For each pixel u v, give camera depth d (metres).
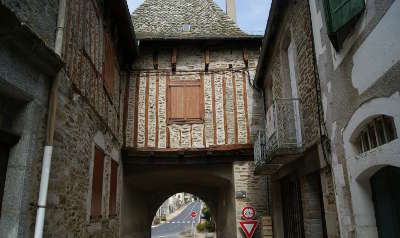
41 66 3.50
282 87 6.74
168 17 10.62
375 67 3.06
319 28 4.48
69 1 4.35
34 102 3.43
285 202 7.30
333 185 4.12
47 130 3.61
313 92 4.81
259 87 9.02
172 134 8.67
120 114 8.33
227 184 9.52
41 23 3.64
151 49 9.26
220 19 10.50
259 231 8.07
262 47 7.53
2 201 3.13
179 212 56.53
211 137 8.67
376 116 3.16
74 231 4.44
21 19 3.18
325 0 3.89
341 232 3.89
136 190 10.34
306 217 5.38
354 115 3.50
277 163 6.12
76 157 4.55
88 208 5.11
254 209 8.10
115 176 7.46
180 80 9.08
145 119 8.73
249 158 8.57
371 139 3.38
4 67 2.96
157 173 9.07
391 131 3.05
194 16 10.66
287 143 5.49
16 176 3.20
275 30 6.89
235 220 8.27
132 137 8.58
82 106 4.83
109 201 6.72
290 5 5.93
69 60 4.29
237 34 9.64
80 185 4.73
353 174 3.58
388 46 2.84
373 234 3.41
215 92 9.00
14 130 3.32
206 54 9.19
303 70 5.32
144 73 9.09
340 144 3.89
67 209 4.18
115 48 7.54
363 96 3.31
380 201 3.37
